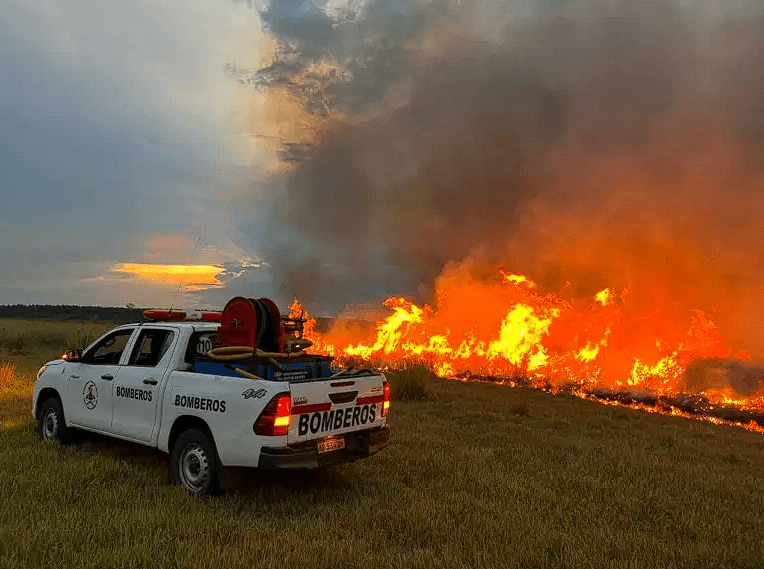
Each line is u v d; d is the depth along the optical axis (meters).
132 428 6.33
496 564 4.27
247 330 5.69
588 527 5.25
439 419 11.27
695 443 10.35
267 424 5.12
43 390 7.74
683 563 4.52
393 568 4.12
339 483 6.29
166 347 6.33
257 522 4.96
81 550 4.11
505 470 7.26
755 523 5.60
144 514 4.79
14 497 5.16
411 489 6.22
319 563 4.12
